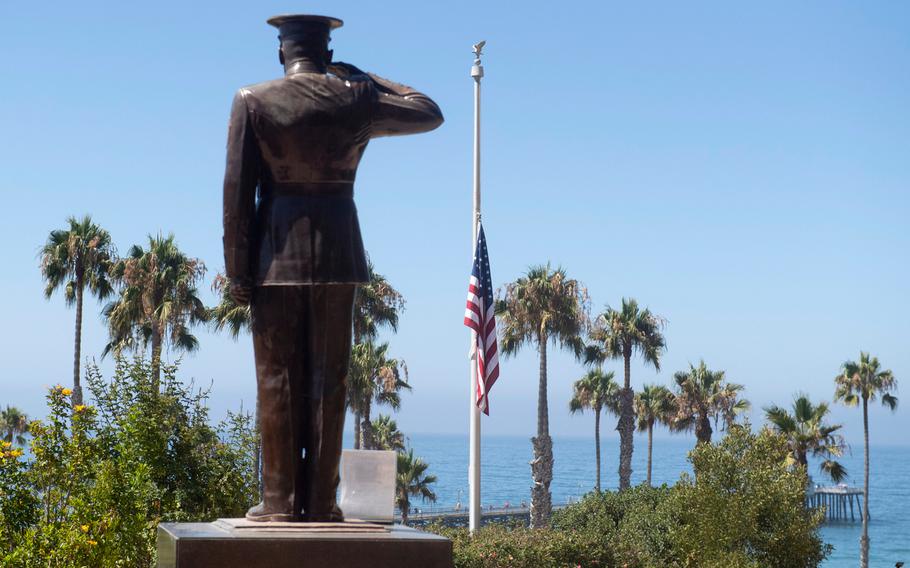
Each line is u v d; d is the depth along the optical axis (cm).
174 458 1328
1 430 5347
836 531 10250
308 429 546
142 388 1316
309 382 546
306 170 541
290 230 538
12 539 1046
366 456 585
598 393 6375
